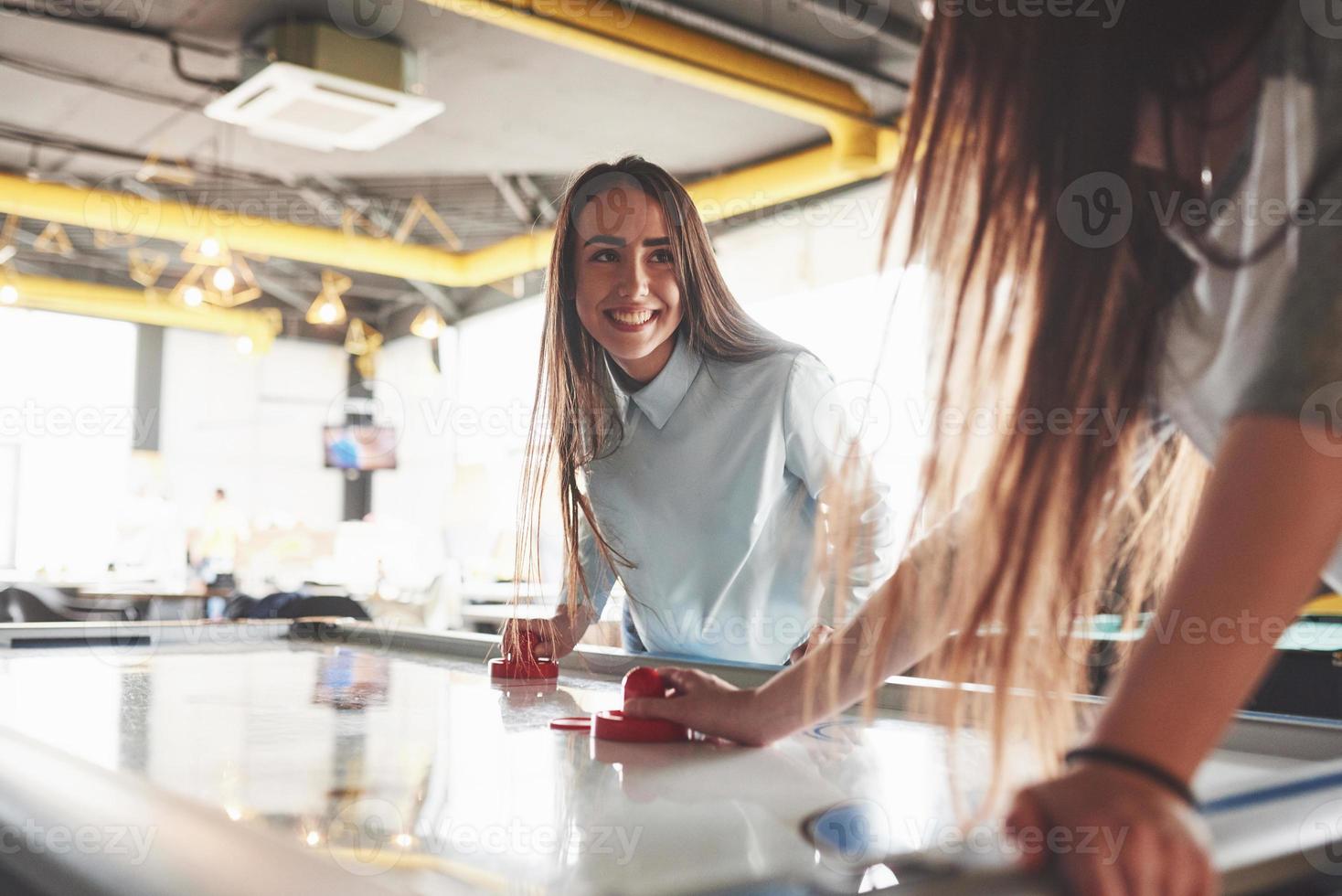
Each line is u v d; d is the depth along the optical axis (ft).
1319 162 1.46
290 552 34.78
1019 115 1.83
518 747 2.45
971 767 2.19
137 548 31.96
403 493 35.60
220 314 33.99
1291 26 1.60
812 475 5.14
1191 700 1.31
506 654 4.43
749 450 5.16
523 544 5.14
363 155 22.20
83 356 33.37
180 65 18.30
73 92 19.54
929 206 1.97
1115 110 1.78
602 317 5.08
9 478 31.94
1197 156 1.80
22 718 2.82
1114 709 1.35
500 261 27.14
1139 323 1.81
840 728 2.82
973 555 1.86
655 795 1.88
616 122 20.26
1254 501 1.37
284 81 16.46
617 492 5.32
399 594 27.35
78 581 29.40
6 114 20.58
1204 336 1.79
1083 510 1.80
